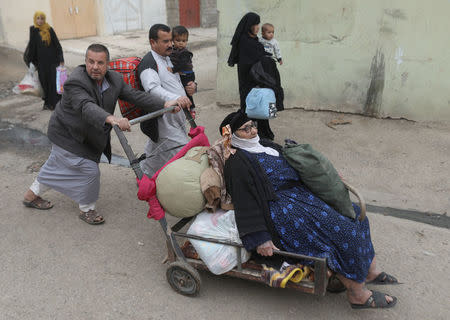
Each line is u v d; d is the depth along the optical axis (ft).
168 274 10.72
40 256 12.34
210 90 28.45
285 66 23.13
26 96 27.66
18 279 11.43
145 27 48.47
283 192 9.88
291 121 22.44
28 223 13.91
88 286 11.19
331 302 10.53
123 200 15.34
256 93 17.49
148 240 13.14
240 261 9.85
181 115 14.28
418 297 10.65
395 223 13.71
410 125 21.29
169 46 13.42
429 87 20.66
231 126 10.23
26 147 19.81
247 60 17.90
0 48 35.65
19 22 37.19
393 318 9.99
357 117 22.48
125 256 12.39
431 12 19.51
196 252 10.80
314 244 9.34
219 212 10.14
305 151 9.96
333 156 18.47
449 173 16.83
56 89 24.14
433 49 20.02
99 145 12.52
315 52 22.36
